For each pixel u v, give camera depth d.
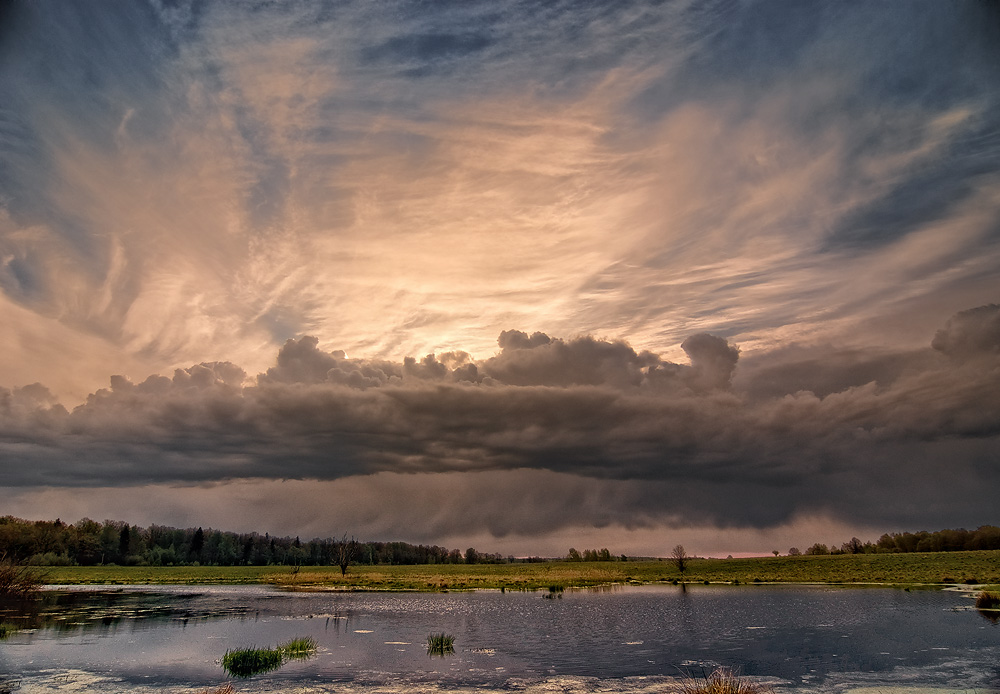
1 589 50.88
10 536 124.00
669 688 21.94
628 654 29.67
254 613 49.22
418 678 23.61
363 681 22.92
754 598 63.88
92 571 140.38
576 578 113.69
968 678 22.88
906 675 23.66
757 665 26.58
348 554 125.06
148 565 198.50
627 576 118.88
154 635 34.69
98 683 22.11
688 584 94.81
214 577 119.44
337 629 39.25
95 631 36.03
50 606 51.94
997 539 177.62
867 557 128.25
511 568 170.25
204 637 34.19
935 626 37.53
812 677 23.66
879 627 37.91
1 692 20.88
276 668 25.34
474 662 27.36
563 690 21.66
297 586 91.62
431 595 73.81
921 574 93.31
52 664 25.67
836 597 62.12
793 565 126.44
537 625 42.06
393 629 39.53
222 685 21.88
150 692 20.67
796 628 38.69
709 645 32.44
